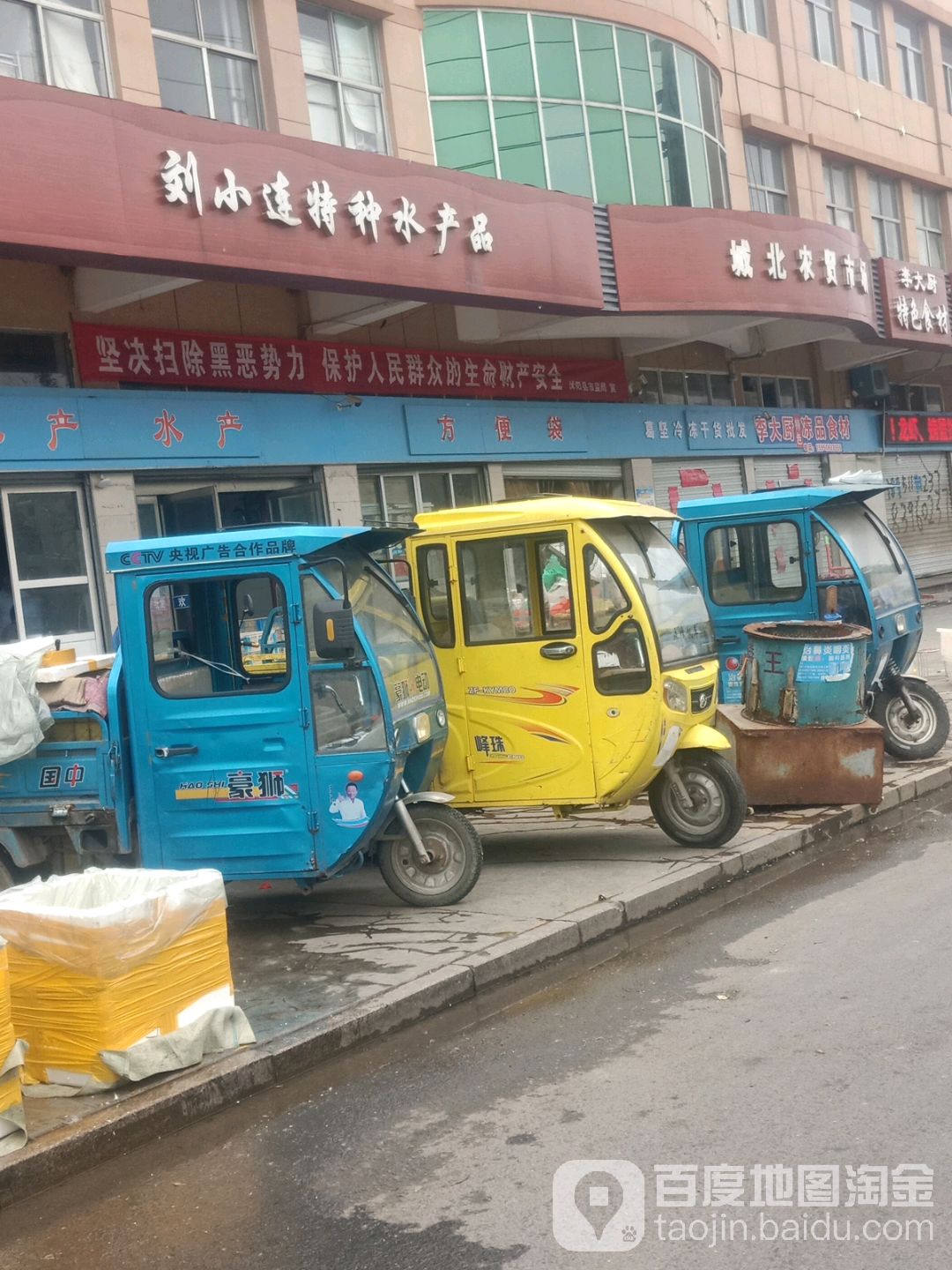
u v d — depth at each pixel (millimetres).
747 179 23656
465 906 7016
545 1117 4383
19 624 12133
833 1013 5066
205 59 13938
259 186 12180
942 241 29578
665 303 16859
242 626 6848
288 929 6926
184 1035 4859
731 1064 4664
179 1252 3730
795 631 9281
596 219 16328
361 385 15641
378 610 7152
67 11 12555
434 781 8141
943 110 29891
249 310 14617
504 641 7973
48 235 10523
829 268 19391
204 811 6777
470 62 16891
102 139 10922
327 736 6656
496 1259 3477
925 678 13266
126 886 5227
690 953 6148
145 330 13336
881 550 10867
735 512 10578
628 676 7680
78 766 6879
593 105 17891
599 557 7742
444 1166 4098
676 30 19031
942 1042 4648
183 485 13812
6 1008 4305
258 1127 4586
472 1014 5598
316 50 15242
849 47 26797
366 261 13203
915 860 7523
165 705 6797
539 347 18625
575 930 6449
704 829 7941
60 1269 3725
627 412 19906
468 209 14312
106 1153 4418
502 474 17797
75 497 12688
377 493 16109
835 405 26000
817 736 8742
